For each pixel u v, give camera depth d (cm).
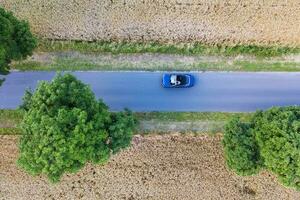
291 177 4122
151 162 4688
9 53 4225
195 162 4684
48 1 4716
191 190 4681
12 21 4259
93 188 4684
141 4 4712
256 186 4694
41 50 4675
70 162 3969
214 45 4691
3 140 4672
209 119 4694
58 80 4066
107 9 4712
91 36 4684
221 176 4684
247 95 4694
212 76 4684
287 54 4700
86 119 3959
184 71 4684
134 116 4678
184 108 4694
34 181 4684
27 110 4162
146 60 4688
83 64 4678
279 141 4022
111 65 4678
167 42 4684
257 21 4706
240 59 4706
